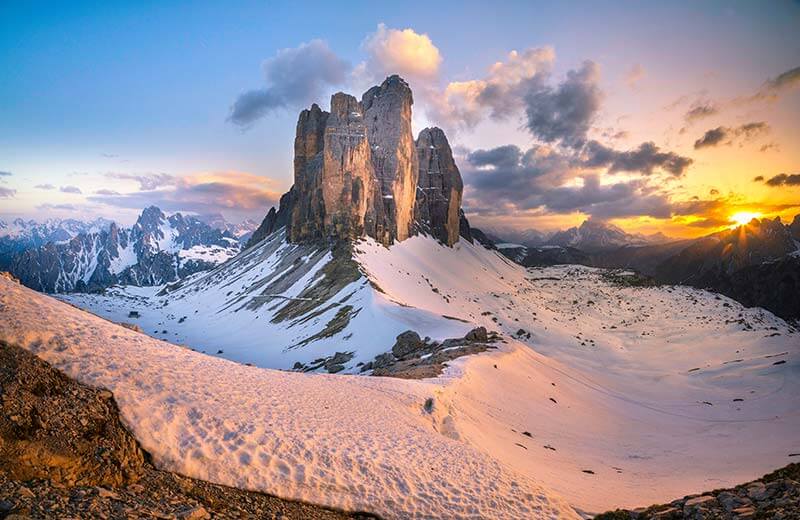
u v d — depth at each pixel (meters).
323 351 115.69
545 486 28.50
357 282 159.75
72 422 16.75
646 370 133.88
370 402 33.62
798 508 20.17
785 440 57.19
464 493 22.30
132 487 16.03
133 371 21.66
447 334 95.88
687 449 53.56
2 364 17.52
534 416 54.28
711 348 153.12
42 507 12.52
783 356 119.88
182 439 19.38
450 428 35.16
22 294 22.92
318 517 18.39
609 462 43.78
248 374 29.48
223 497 17.50
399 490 21.30
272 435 22.06
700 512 22.94
